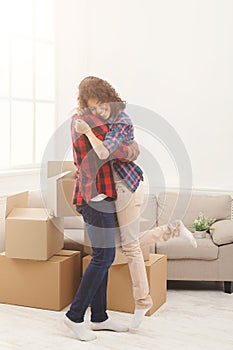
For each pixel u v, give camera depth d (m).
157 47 5.76
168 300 4.55
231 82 5.48
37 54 5.62
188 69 5.64
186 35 5.63
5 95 5.27
